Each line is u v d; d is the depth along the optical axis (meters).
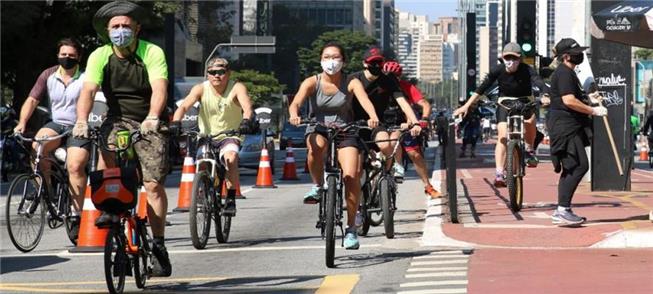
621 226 19.30
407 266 16.23
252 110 19.80
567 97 19.59
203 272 16.23
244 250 18.92
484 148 84.69
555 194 29.42
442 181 38.34
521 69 23.72
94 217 18.91
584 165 19.88
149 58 14.48
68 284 15.13
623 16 19.88
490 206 25.23
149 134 13.97
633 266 15.75
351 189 16.72
